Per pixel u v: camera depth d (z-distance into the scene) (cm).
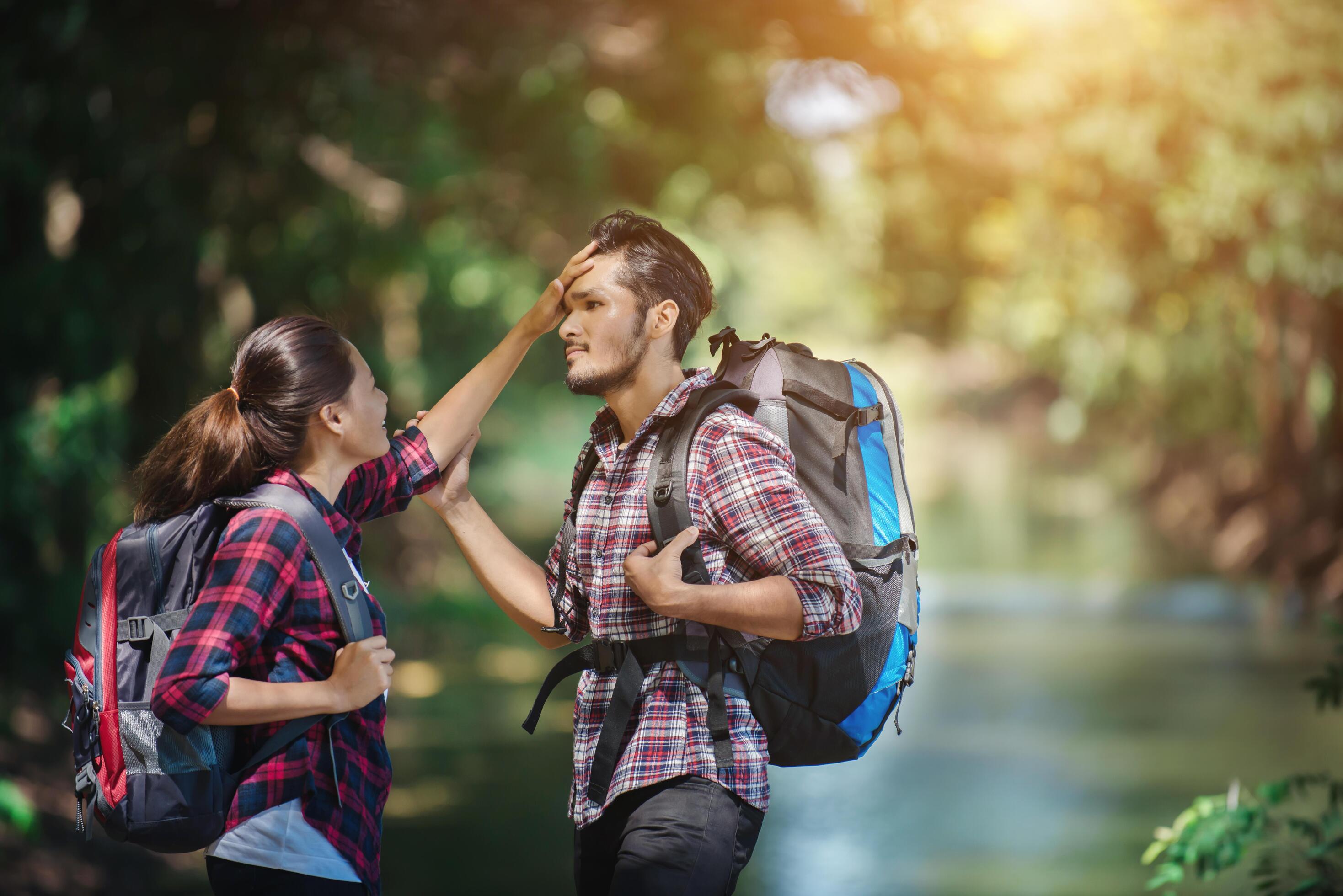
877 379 448
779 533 398
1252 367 3541
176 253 1886
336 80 1755
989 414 9444
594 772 409
